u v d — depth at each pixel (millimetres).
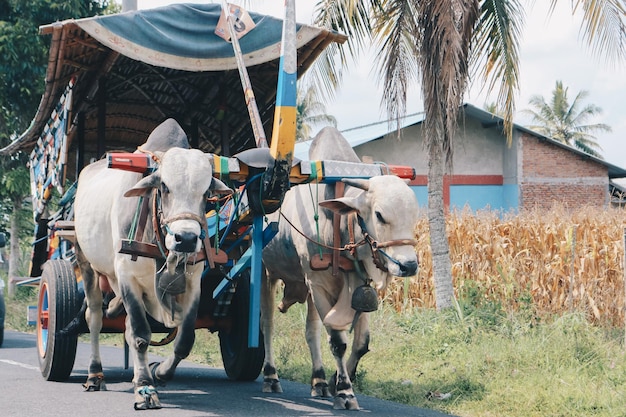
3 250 24812
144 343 6027
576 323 9461
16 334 13883
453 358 8672
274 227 6117
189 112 9242
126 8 10688
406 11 10469
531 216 12930
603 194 24781
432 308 12055
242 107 8953
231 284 6633
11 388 7207
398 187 5836
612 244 11250
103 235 6551
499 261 12109
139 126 9641
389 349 9359
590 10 9516
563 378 7273
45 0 18031
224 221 6531
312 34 7609
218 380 8039
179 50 7383
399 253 5715
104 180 6871
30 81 18125
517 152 24531
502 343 8820
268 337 7426
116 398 6637
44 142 9102
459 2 9648
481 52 10680
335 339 6273
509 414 6230
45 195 9000
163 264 5859
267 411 6109
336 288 6336
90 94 8672
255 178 5895
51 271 7598
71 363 7512
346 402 6230
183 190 5418
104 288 6957
